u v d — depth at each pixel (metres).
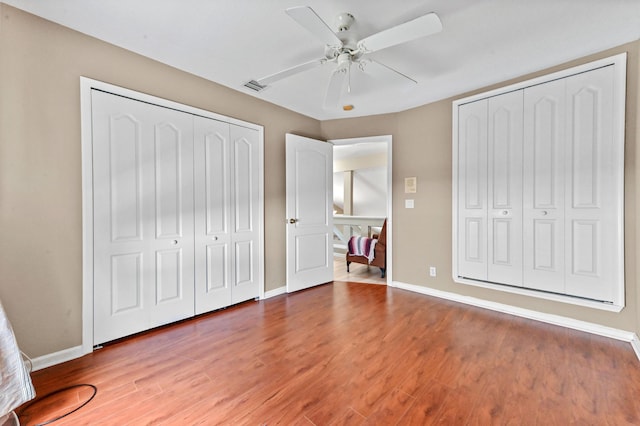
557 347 2.07
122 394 1.58
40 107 1.84
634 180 2.07
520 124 2.57
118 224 2.18
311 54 2.29
